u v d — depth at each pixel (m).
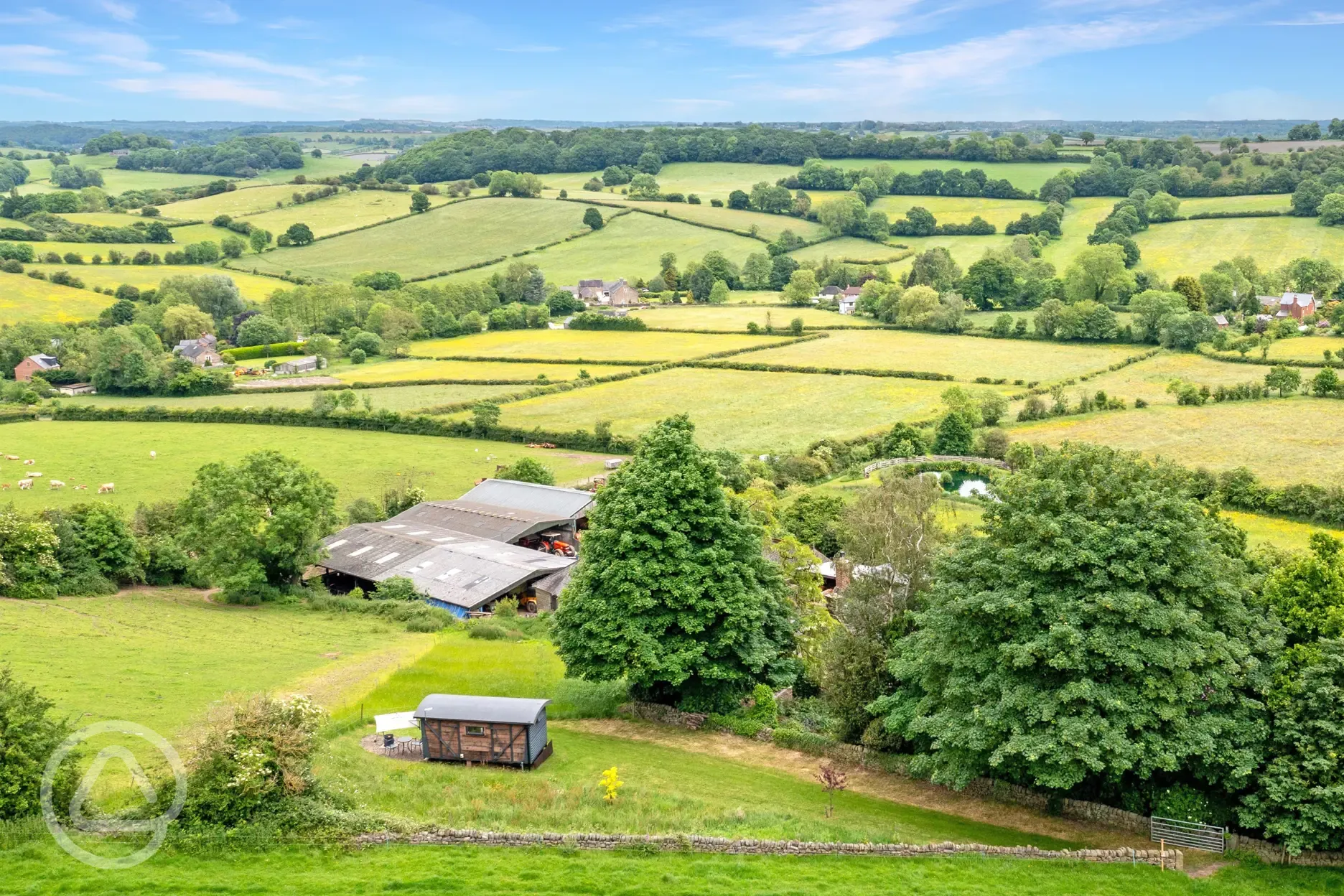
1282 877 36.66
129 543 81.44
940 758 42.59
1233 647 39.25
